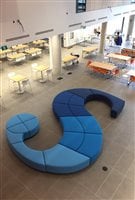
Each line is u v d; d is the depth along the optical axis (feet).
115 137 24.16
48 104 30.96
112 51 55.98
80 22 35.76
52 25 29.78
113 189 17.99
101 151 22.04
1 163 20.62
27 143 23.13
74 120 25.14
